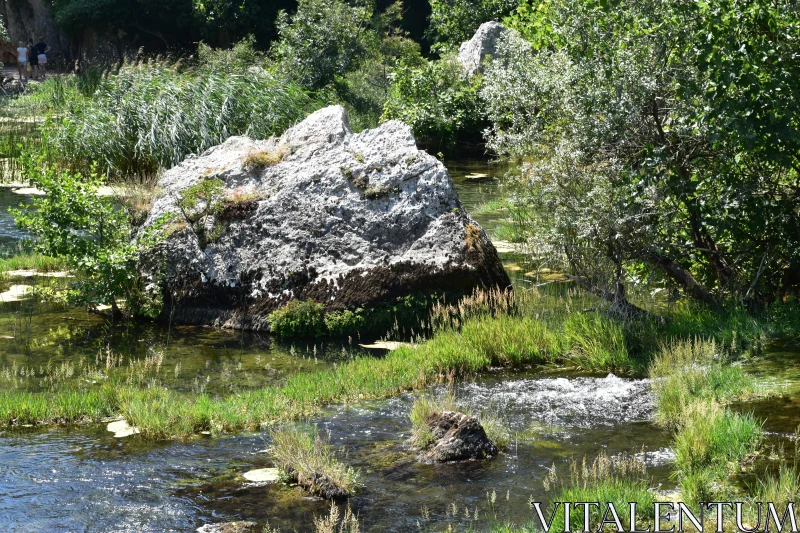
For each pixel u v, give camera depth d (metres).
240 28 46.00
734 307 9.59
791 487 5.50
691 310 10.05
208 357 9.66
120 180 19.19
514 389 8.36
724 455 6.15
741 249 10.16
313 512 5.77
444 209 10.79
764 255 9.56
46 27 48.81
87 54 46.81
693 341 9.06
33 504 5.93
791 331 9.03
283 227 11.13
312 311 10.57
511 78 11.41
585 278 10.41
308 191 11.21
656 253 10.03
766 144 8.98
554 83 10.73
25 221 10.99
